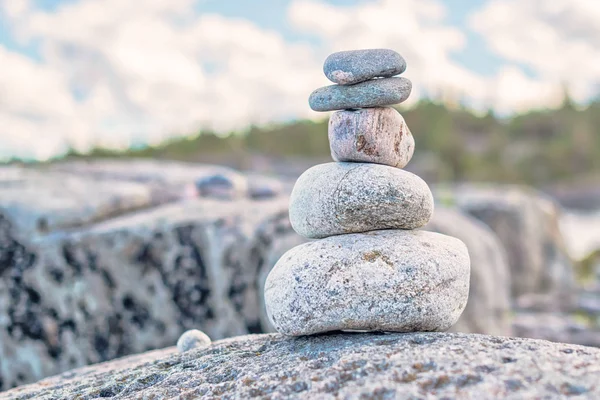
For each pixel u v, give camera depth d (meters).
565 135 14.80
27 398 0.80
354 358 0.69
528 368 0.65
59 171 2.16
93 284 1.41
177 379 0.74
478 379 0.64
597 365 0.65
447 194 3.00
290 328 0.76
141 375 0.78
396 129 0.81
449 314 0.76
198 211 1.56
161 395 0.71
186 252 1.45
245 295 1.43
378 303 0.74
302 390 0.66
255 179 2.11
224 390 0.70
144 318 1.43
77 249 1.41
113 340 1.41
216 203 1.66
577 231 5.60
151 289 1.43
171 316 1.43
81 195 1.58
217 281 1.44
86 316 1.40
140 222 1.47
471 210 2.80
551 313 2.42
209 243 1.46
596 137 14.48
